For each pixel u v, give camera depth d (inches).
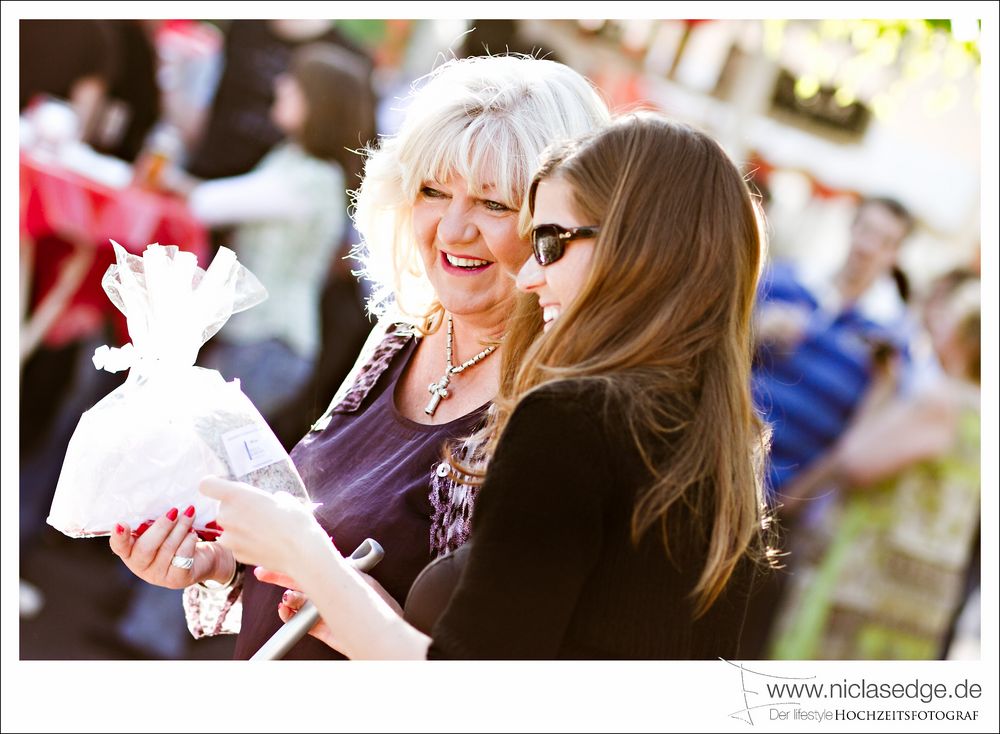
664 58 351.9
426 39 344.2
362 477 130.6
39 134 325.1
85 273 332.2
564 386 94.8
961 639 325.4
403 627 98.9
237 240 327.0
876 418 323.9
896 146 347.6
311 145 329.4
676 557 96.0
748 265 104.8
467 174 127.2
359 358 152.9
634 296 99.5
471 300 132.4
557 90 132.0
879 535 322.3
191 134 333.7
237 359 318.0
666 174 101.3
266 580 119.1
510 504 92.0
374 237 147.8
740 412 100.0
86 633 314.0
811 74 343.6
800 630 318.0
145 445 125.4
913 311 332.2
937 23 310.5
